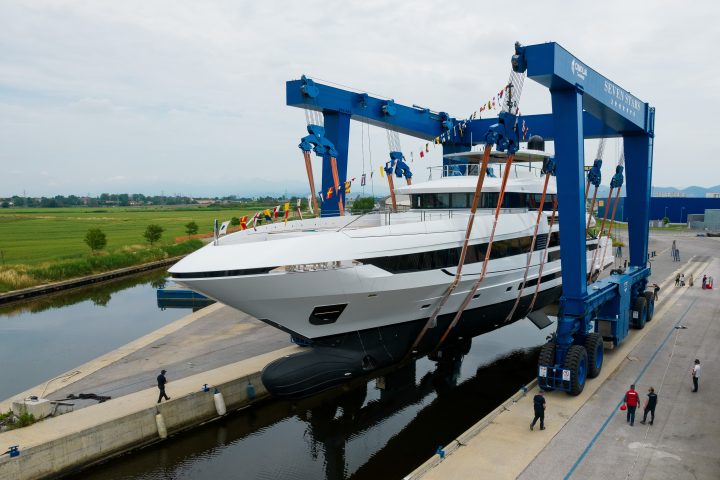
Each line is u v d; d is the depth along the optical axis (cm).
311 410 1659
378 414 1634
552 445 1109
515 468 1019
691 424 1200
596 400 1345
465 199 1839
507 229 1698
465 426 1552
